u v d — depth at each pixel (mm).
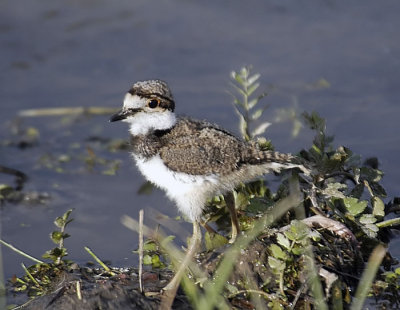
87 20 16812
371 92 13977
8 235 10305
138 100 9305
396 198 9992
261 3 17406
